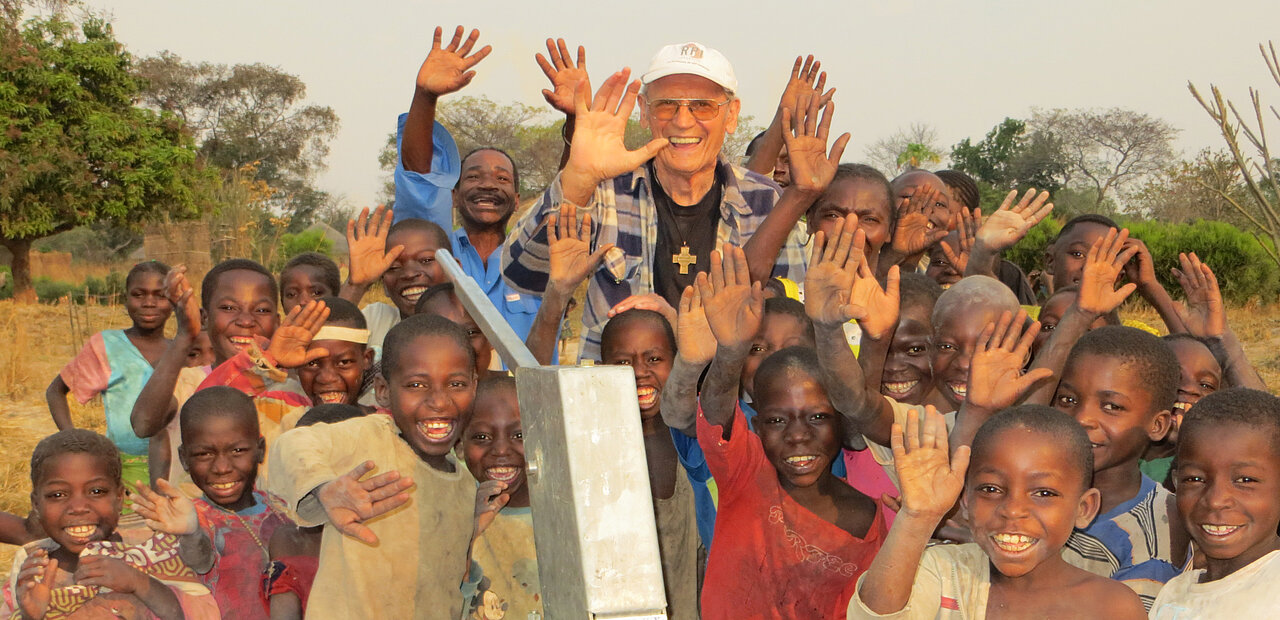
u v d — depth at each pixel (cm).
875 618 282
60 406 607
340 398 484
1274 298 2292
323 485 306
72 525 413
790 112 429
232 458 418
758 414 373
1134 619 282
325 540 345
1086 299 379
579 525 119
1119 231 382
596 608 118
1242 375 470
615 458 122
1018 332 335
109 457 423
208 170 3812
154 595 392
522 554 398
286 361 448
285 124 8262
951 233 630
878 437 371
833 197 513
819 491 377
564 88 484
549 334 421
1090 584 288
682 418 378
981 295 410
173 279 491
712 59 468
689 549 423
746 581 375
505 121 3931
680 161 476
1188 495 297
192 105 8088
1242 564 292
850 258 333
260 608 414
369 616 335
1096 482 359
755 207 496
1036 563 283
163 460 523
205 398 421
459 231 630
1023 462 281
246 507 434
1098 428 346
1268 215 662
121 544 412
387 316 587
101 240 7012
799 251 518
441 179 630
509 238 470
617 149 402
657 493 418
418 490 351
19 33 3322
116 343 604
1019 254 2469
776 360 369
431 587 351
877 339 370
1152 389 346
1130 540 344
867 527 373
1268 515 287
